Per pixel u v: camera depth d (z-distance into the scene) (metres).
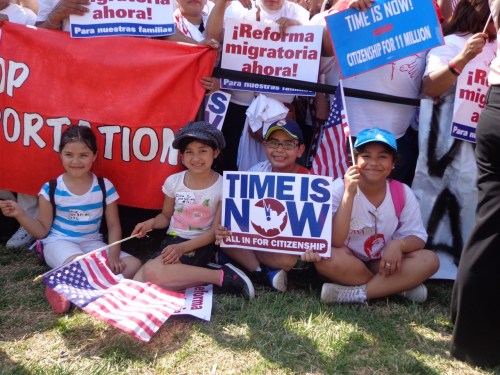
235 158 3.11
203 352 2.11
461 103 2.71
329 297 2.47
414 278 2.49
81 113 2.83
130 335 2.19
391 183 2.61
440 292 2.69
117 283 2.43
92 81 2.81
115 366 2.01
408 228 2.60
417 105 2.83
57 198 2.70
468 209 2.80
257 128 2.91
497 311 2.02
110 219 2.78
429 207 2.85
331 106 2.89
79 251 2.61
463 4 2.74
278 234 2.57
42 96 2.85
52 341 2.15
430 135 2.81
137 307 2.26
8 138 2.91
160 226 2.74
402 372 2.03
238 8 3.10
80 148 2.65
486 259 2.00
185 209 2.67
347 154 2.73
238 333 2.23
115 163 2.85
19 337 2.17
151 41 2.77
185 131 2.58
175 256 2.54
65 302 2.33
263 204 2.57
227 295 2.54
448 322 2.39
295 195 2.55
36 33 2.83
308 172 2.81
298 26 2.85
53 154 2.89
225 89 2.97
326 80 3.07
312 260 2.52
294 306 2.46
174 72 2.75
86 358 2.05
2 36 2.85
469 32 2.73
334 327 2.29
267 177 2.57
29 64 2.85
